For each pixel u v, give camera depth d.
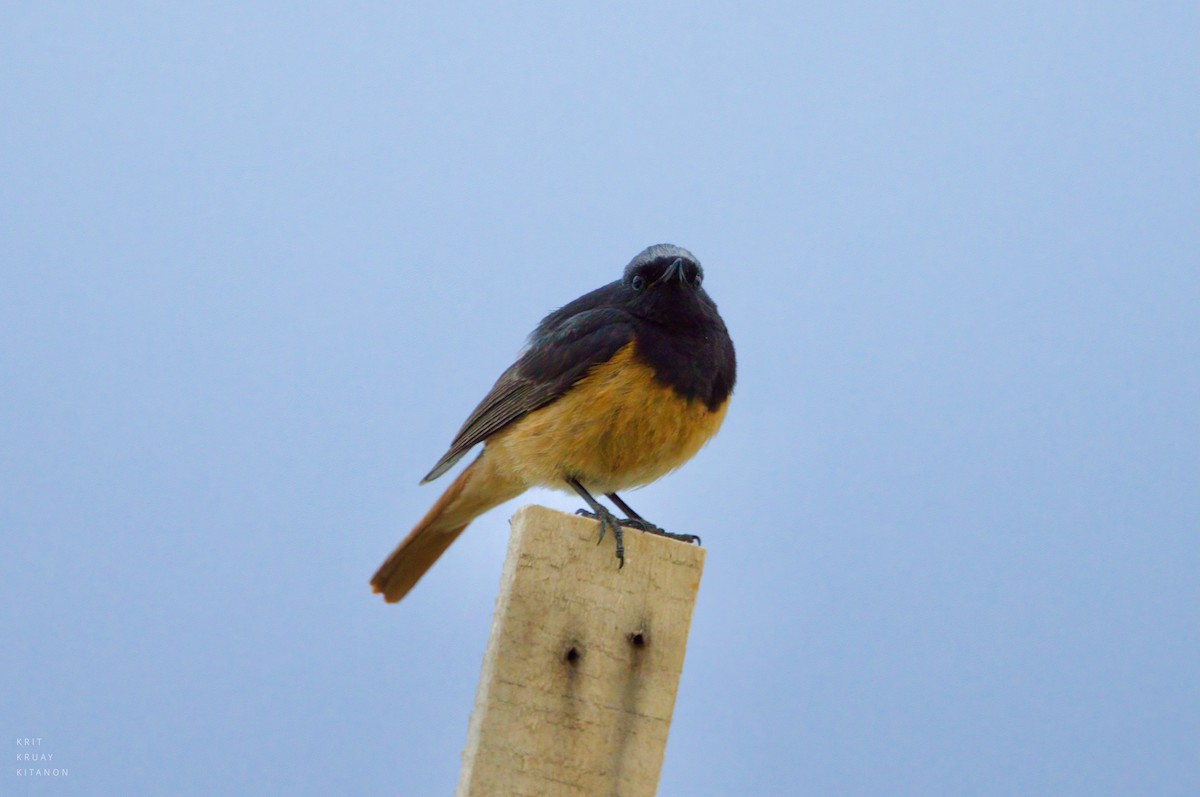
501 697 6.88
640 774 7.00
